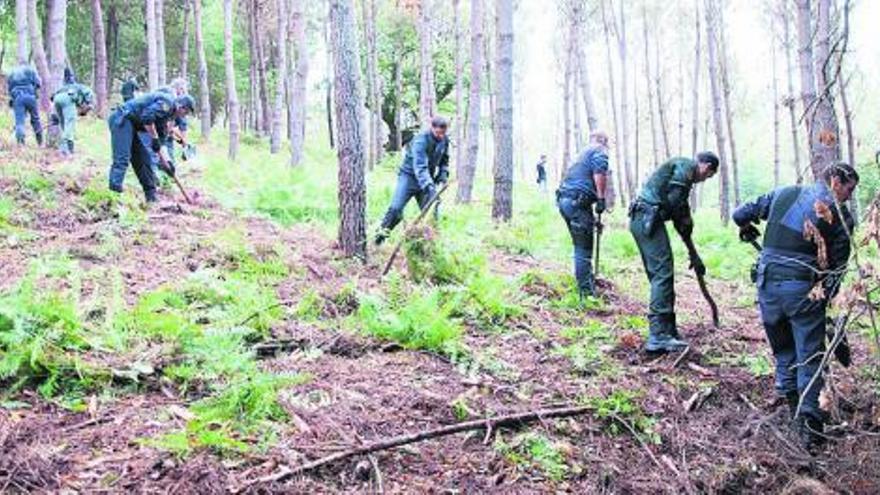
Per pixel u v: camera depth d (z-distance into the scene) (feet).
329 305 21.07
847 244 16.85
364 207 26.99
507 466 14.28
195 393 15.10
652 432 16.48
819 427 16.80
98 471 12.14
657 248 21.17
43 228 26.32
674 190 21.06
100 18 80.53
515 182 101.35
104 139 60.13
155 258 23.99
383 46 113.50
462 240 32.17
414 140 29.73
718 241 47.14
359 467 13.26
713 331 23.91
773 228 17.58
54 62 47.34
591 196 25.80
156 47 79.30
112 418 13.82
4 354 14.76
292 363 17.11
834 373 20.39
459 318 21.48
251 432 13.78
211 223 30.50
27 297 16.28
